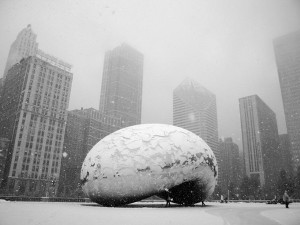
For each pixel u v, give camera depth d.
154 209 17.41
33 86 102.69
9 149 95.56
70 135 132.38
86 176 20.77
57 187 101.12
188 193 23.22
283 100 191.38
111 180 19.41
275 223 10.11
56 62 114.38
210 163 22.58
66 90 113.38
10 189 87.94
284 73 195.38
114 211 14.76
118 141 20.88
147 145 20.33
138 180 19.31
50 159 101.38
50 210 14.66
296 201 38.31
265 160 189.25
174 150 20.58
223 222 10.08
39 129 100.88
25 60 107.44
